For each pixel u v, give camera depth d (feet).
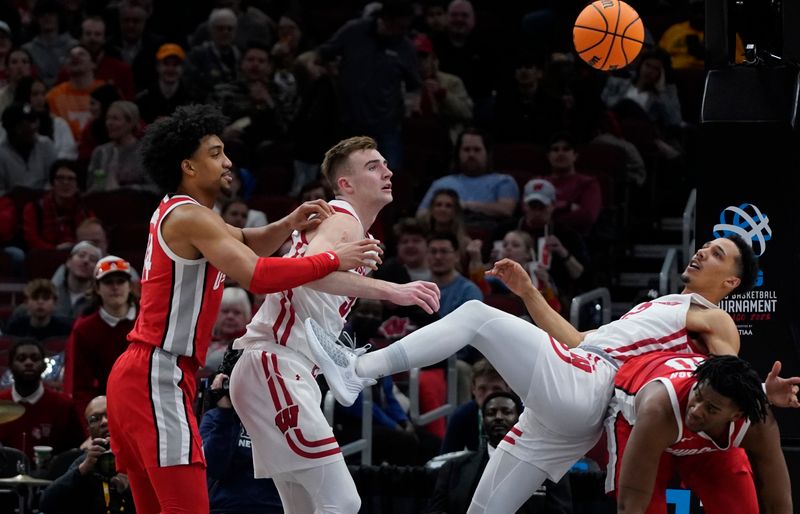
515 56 49.67
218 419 26.12
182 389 19.98
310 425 20.57
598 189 43.06
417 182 46.60
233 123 48.60
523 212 42.91
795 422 24.25
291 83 49.60
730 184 24.40
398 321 35.47
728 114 24.35
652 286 39.45
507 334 20.89
